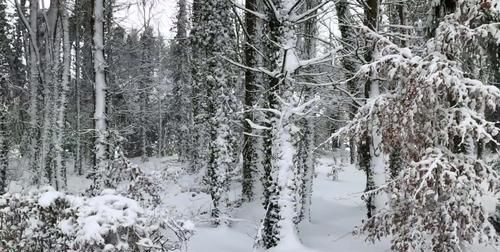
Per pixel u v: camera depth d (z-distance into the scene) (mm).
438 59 7465
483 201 9375
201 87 20781
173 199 17266
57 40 21047
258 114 16422
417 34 12727
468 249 8438
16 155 22062
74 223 5816
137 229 5773
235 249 10977
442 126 7707
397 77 8047
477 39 7887
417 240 8156
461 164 7711
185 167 28484
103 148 11031
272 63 11211
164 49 36750
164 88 38406
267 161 11164
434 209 7844
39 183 18734
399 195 8008
